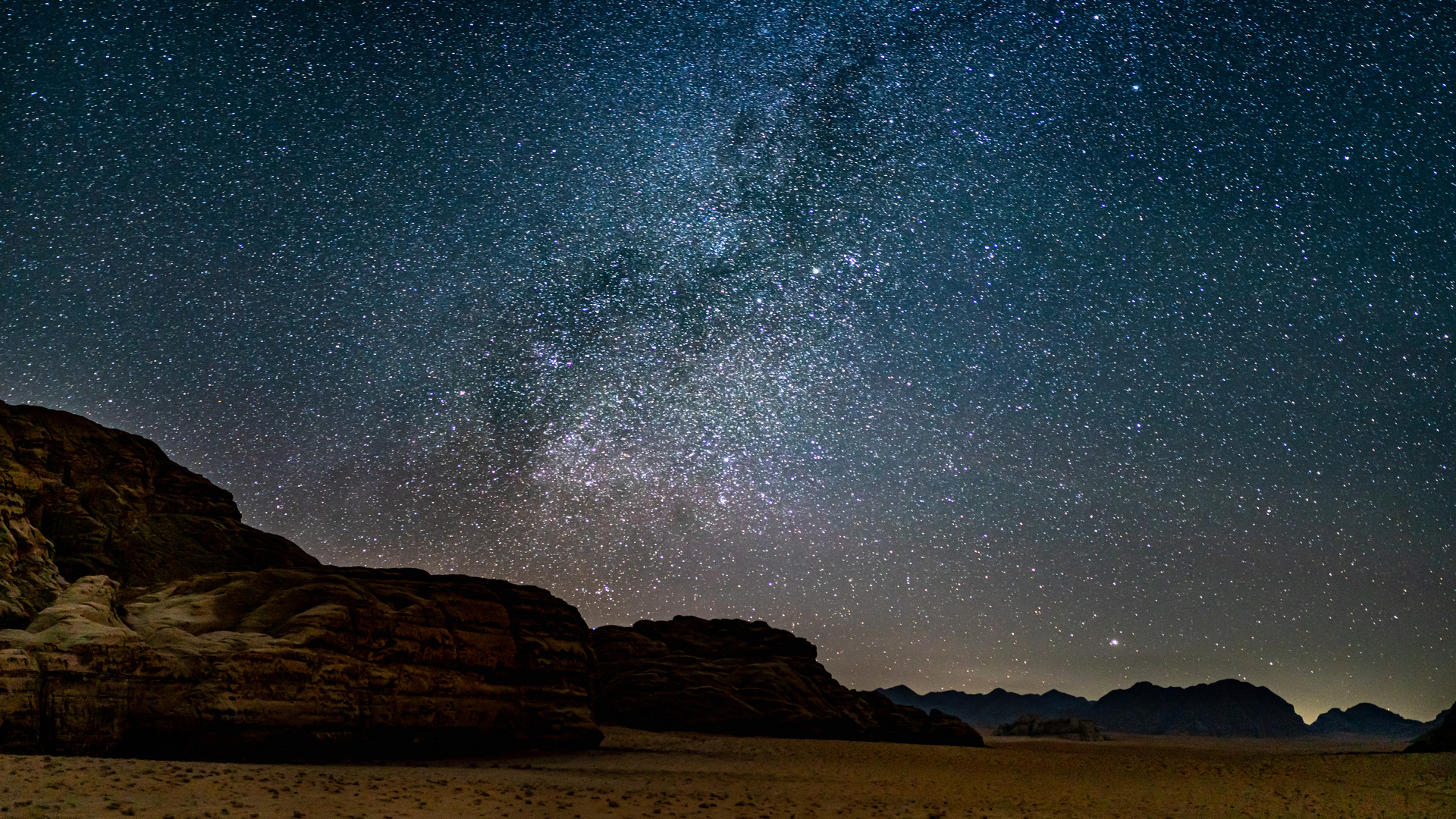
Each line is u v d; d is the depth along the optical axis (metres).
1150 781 29.92
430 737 24.61
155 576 31.89
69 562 29.83
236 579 25.14
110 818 11.18
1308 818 20.23
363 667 22.88
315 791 15.02
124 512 32.81
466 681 26.56
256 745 19.72
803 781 24.64
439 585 28.42
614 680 52.66
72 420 33.88
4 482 26.44
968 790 24.36
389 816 13.34
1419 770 35.81
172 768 15.80
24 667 17.05
